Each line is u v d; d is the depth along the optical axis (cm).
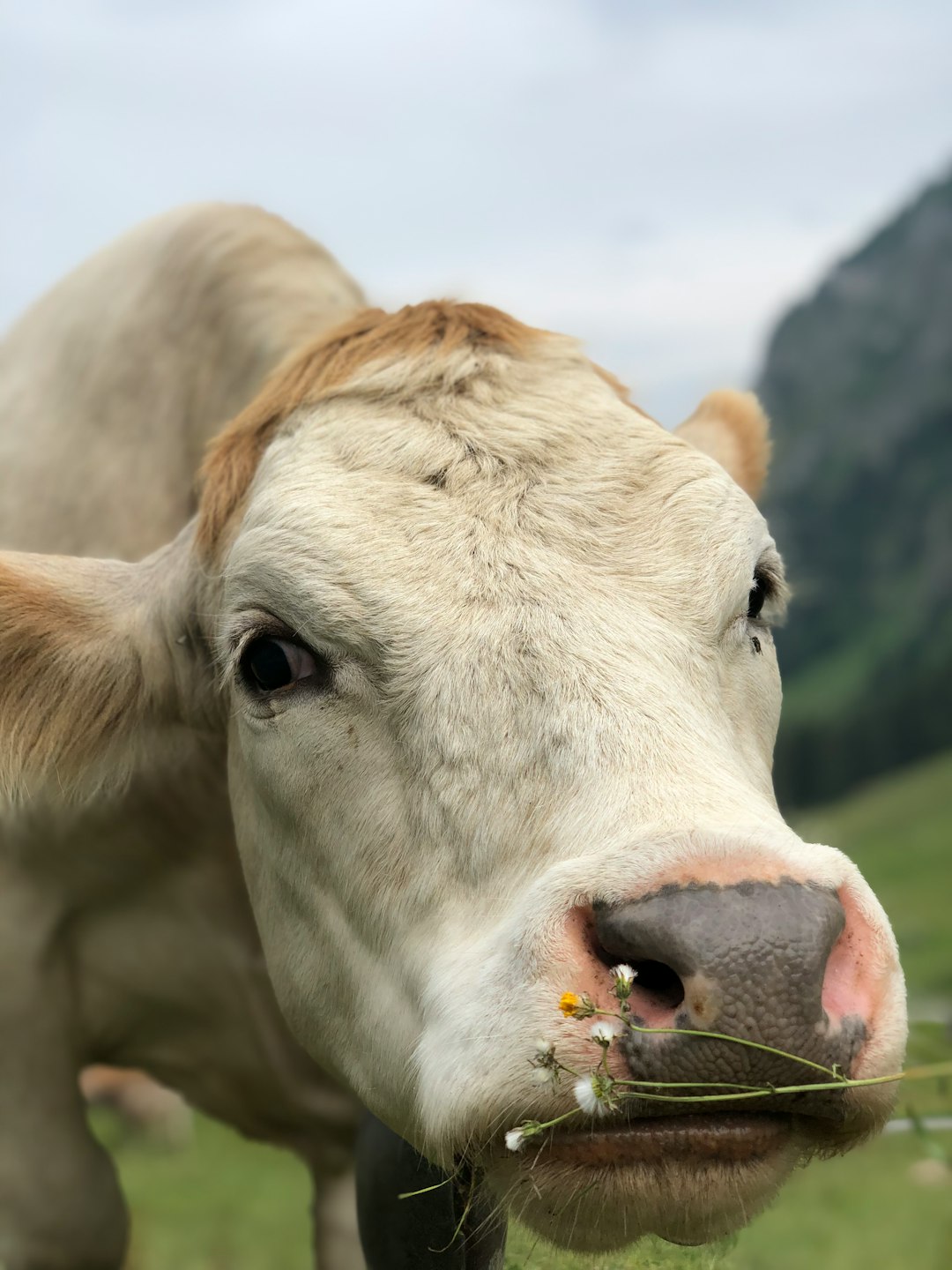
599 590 66
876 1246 129
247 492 78
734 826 56
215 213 108
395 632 65
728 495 72
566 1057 55
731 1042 53
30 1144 97
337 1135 103
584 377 78
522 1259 74
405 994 65
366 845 67
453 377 77
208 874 95
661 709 62
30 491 105
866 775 1877
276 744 71
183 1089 106
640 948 54
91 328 109
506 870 61
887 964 58
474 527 68
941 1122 95
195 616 82
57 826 93
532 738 62
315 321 98
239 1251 152
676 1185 55
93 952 99
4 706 80
